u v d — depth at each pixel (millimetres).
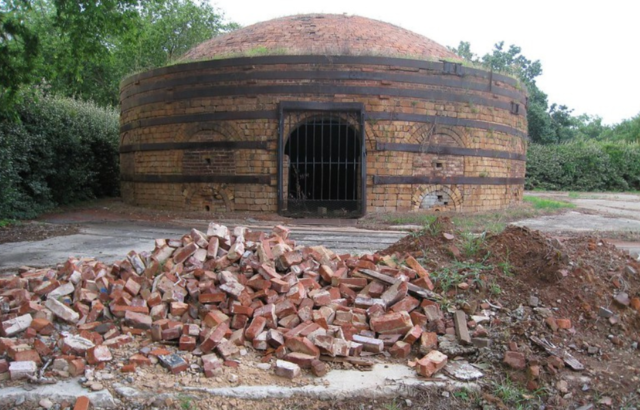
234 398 3574
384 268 5312
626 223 12992
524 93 16203
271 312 4520
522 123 16422
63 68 11953
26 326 4352
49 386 3607
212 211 14086
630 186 33438
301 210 14109
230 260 5320
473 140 14406
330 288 5164
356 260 5695
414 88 13594
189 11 31047
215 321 4457
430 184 13961
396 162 13625
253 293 4855
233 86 13602
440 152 13961
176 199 14695
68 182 16281
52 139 15195
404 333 4473
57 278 5441
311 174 18219
